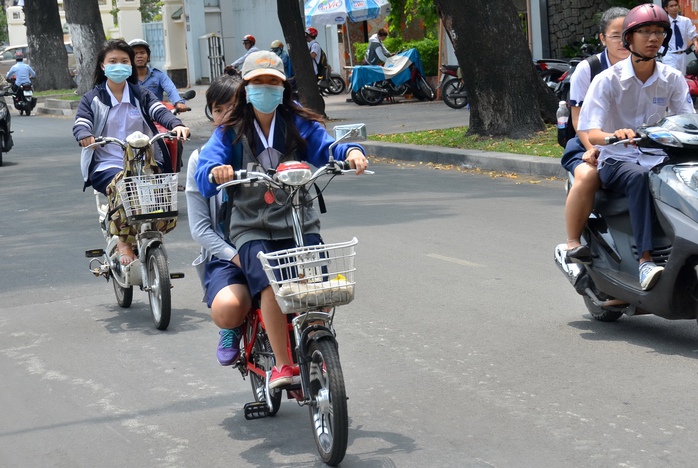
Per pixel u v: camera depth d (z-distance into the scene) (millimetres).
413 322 7543
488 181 14609
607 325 7254
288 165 4859
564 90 19297
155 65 45031
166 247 10805
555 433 5234
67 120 30891
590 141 6660
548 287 8383
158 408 6023
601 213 7004
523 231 10695
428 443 5207
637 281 6727
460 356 6672
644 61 6645
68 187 15789
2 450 5496
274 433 5508
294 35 23266
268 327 4988
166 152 8375
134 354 7172
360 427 5492
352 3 28734
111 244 8344
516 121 17359
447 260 9508
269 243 5035
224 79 5336
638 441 5062
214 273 5309
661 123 6305
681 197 6148
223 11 39969
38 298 8992
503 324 7379
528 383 6055
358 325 7539
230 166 4859
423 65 29000
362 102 27562
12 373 6910
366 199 13320
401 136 19109
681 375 6035
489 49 17312
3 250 11156
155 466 5141
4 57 48344
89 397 6301
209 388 6344
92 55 35250
